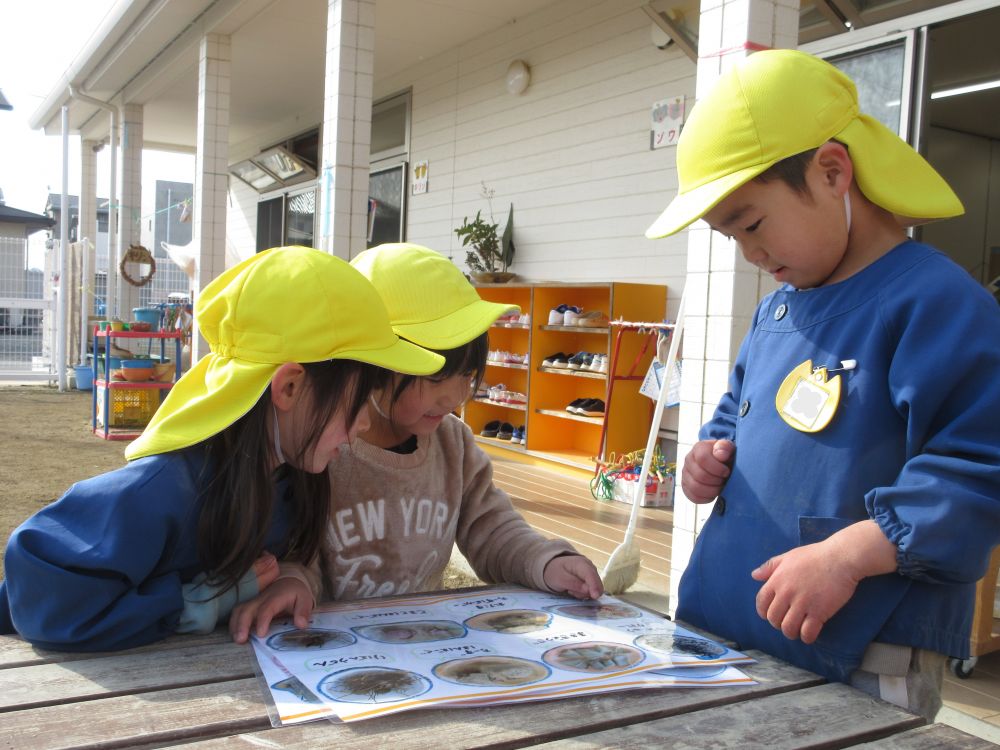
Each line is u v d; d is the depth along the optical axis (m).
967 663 2.66
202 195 8.02
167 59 9.25
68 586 0.94
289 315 1.01
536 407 6.63
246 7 7.23
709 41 2.66
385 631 1.11
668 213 1.13
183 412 1.02
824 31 3.89
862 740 0.86
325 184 5.36
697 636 1.16
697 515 2.73
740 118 1.08
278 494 1.22
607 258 6.13
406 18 7.05
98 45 9.77
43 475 5.65
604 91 6.10
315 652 1.01
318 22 7.47
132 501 0.98
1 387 11.55
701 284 2.71
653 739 0.83
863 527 0.98
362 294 1.05
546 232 6.73
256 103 10.78
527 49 6.87
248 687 0.91
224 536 1.05
